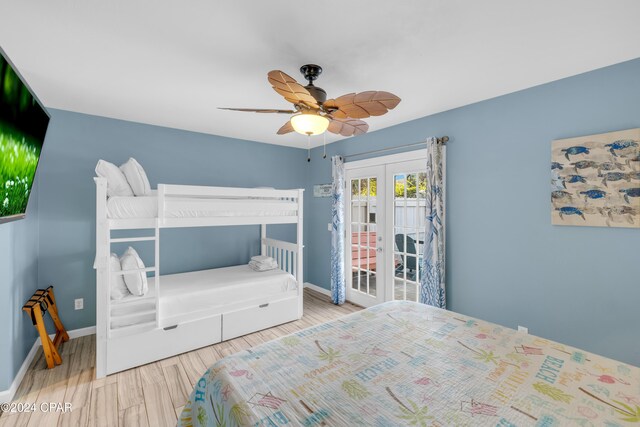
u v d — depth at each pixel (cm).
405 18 150
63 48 179
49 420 180
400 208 348
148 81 225
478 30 160
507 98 251
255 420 103
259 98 259
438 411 108
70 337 291
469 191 278
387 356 149
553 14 146
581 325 216
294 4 139
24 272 236
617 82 197
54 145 282
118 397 203
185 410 142
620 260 199
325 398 116
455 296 291
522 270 245
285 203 332
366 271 392
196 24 155
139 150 329
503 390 120
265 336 303
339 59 191
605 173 200
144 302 252
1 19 150
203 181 375
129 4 139
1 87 125
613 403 111
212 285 295
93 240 301
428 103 273
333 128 222
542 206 233
